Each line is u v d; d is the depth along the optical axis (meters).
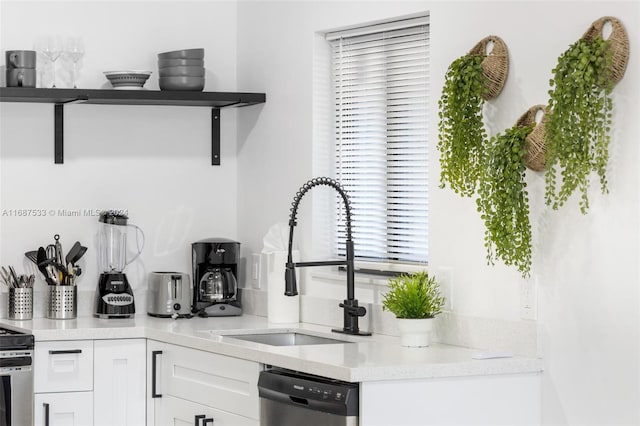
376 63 4.10
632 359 2.95
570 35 3.13
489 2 3.42
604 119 2.94
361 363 3.07
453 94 3.35
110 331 4.12
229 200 4.93
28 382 3.98
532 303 3.24
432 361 3.13
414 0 3.75
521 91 3.29
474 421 3.14
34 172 4.55
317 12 4.29
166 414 4.06
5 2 4.48
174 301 4.50
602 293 3.04
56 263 4.45
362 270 4.05
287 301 4.28
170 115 4.82
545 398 3.22
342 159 4.32
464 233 3.52
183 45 4.84
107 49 4.69
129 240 4.73
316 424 3.10
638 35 2.92
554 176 3.02
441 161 3.40
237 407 3.56
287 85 4.50
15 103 4.51
